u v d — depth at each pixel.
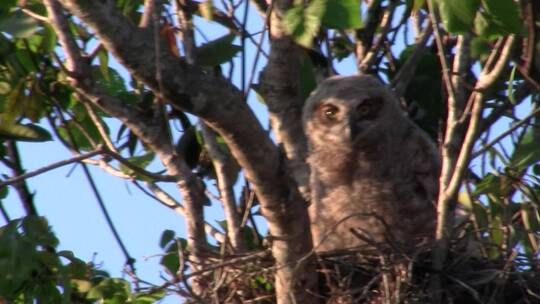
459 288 10.53
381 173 13.00
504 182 11.73
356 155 13.08
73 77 9.52
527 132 12.04
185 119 12.77
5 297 10.80
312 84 12.90
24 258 10.90
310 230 9.48
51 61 12.37
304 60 12.81
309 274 9.93
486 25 8.84
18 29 10.59
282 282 9.80
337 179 13.07
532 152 11.63
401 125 13.44
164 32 10.88
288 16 9.05
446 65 9.41
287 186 9.08
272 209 9.16
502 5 8.62
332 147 13.27
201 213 11.03
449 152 9.64
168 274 10.86
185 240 11.93
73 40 9.34
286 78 12.04
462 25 8.62
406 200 12.98
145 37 8.30
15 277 10.84
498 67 9.01
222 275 10.62
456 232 10.98
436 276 10.34
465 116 9.55
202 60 11.26
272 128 12.58
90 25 8.12
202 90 8.39
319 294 10.38
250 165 8.80
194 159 12.77
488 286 10.66
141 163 11.98
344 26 8.94
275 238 9.41
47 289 11.39
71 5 8.05
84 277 11.53
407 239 12.43
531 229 11.69
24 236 11.05
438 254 10.24
